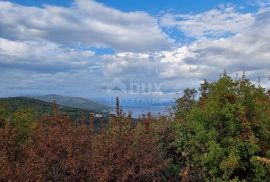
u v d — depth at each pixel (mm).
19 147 11164
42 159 9906
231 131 12125
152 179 11266
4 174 9219
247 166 11969
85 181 10297
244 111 12289
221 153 11789
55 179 9953
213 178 11914
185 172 11758
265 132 12438
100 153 10711
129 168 10656
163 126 14406
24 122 12352
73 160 10250
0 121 12539
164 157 13242
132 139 12086
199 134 12484
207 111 12586
